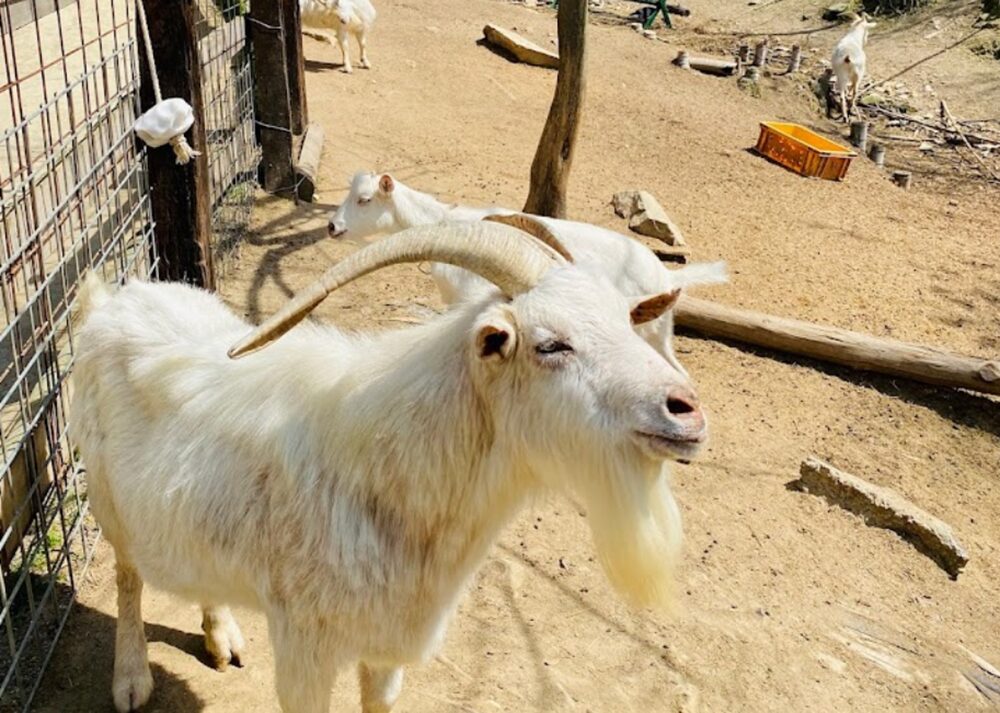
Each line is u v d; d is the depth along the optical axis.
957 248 4.22
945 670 1.95
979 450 2.77
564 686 1.74
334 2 5.19
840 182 4.96
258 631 1.76
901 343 3.00
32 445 1.66
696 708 1.75
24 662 1.60
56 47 4.00
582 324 1.12
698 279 2.58
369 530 1.22
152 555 1.37
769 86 6.82
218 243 3.03
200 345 1.37
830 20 8.43
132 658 1.54
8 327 1.53
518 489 1.23
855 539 2.29
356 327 2.82
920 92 7.22
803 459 2.56
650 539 1.15
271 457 1.25
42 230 1.65
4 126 3.16
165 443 1.32
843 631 2.00
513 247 1.16
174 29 1.96
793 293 3.50
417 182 4.03
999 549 2.38
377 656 1.29
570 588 1.98
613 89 6.05
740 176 4.79
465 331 1.19
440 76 5.59
